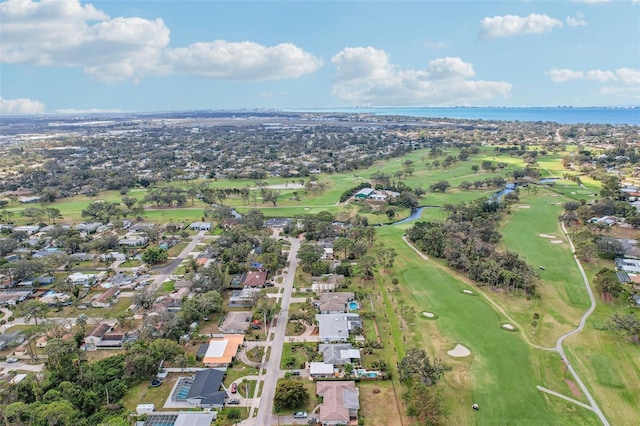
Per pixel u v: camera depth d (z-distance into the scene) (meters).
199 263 186.75
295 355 121.19
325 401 99.62
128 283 171.88
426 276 173.62
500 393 104.31
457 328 133.88
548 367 114.12
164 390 107.44
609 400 101.75
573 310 144.50
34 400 100.75
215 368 114.38
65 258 187.25
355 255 193.75
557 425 94.06
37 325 134.50
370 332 132.38
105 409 98.75
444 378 109.62
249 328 135.62
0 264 180.12
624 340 126.06
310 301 151.25
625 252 187.38
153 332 125.00
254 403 101.69
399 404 101.00
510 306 148.12
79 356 116.19
